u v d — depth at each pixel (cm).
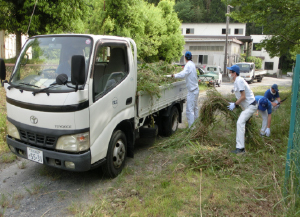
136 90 494
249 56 4522
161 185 407
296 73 345
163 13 2286
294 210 324
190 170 455
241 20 1240
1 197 382
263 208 346
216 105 572
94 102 382
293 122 350
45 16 1193
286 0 1020
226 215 332
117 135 441
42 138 381
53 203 370
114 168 443
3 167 484
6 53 1719
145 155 545
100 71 411
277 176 422
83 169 373
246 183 410
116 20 1434
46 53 418
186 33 4775
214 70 2328
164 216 330
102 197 381
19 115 397
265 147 540
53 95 362
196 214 331
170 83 623
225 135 639
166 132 657
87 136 374
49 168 482
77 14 1227
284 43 1278
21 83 405
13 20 1153
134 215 330
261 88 1927
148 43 1942
